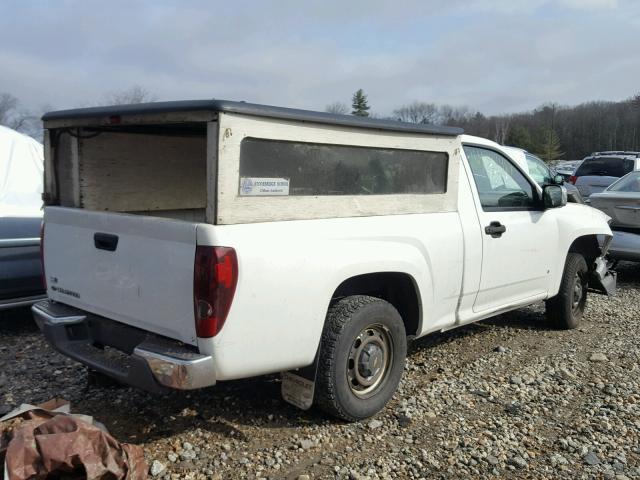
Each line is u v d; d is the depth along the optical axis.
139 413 3.90
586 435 3.85
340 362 3.59
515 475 3.37
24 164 6.35
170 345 3.13
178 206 4.68
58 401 3.36
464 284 4.56
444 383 4.61
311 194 3.44
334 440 3.64
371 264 3.68
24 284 5.43
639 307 7.31
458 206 4.50
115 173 4.25
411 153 4.06
